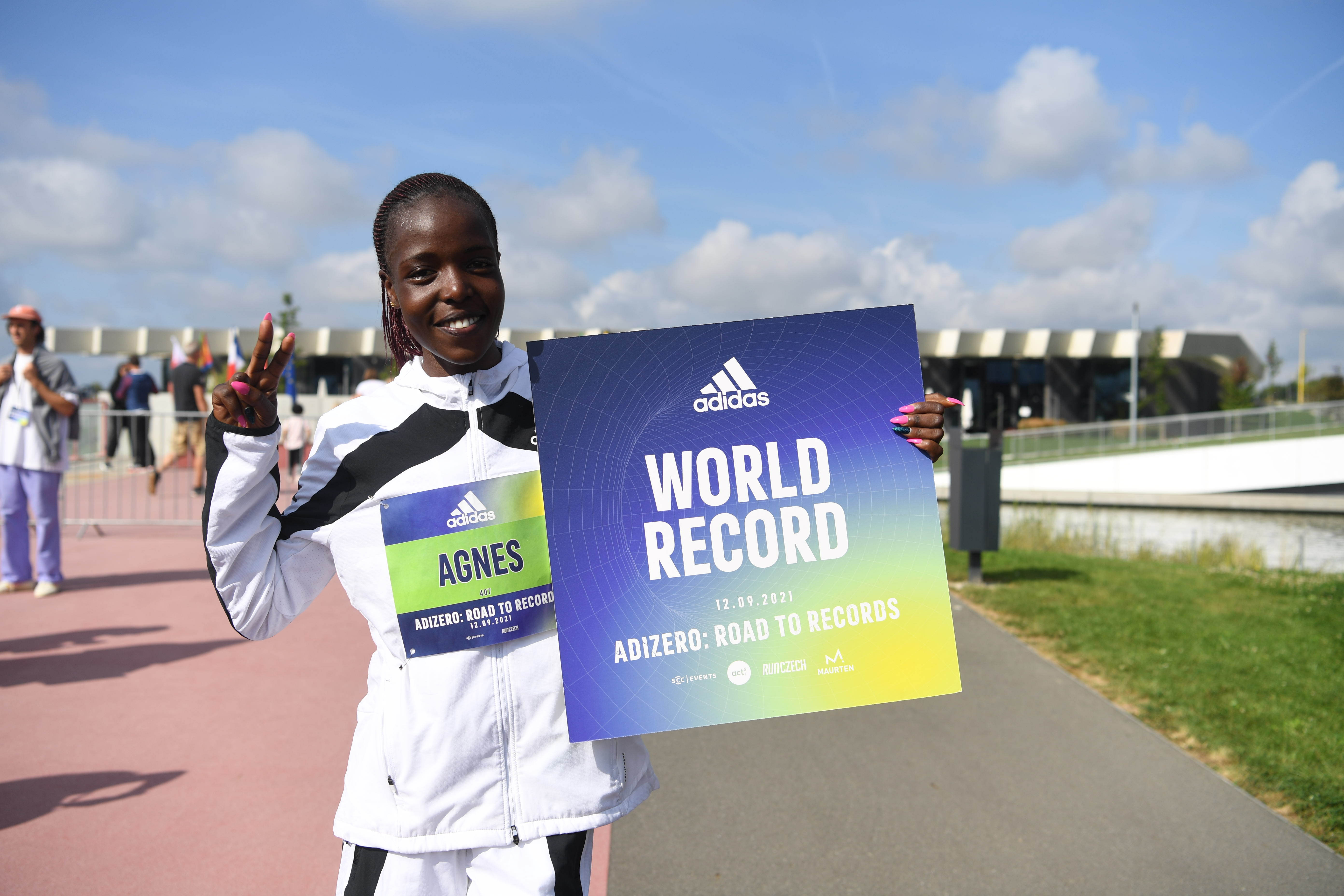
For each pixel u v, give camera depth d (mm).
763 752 4227
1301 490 26625
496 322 1542
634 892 2963
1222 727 4480
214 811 3410
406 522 1513
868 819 3506
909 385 1733
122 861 3021
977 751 4227
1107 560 10828
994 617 7160
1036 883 3025
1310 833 3420
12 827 3252
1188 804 3639
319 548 1574
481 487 1547
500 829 1497
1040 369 47750
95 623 6203
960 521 8461
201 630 6043
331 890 2865
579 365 1624
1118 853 3232
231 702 4656
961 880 3041
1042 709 4836
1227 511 18141
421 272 1490
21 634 5902
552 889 1488
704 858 3191
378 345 40562
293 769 3811
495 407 1584
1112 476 28469
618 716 1575
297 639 5902
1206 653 5902
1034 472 29141
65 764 3830
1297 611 7406
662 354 1660
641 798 1661
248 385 1448
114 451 11883
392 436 1545
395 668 1523
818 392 1713
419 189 1515
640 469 1641
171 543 9625
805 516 1694
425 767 1479
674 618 1630
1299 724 4520
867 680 1686
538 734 1538
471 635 1519
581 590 1582
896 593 1705
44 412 6840
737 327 1694
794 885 3006
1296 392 69062
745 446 1684
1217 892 2973
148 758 3912
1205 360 48938
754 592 1667
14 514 7043
